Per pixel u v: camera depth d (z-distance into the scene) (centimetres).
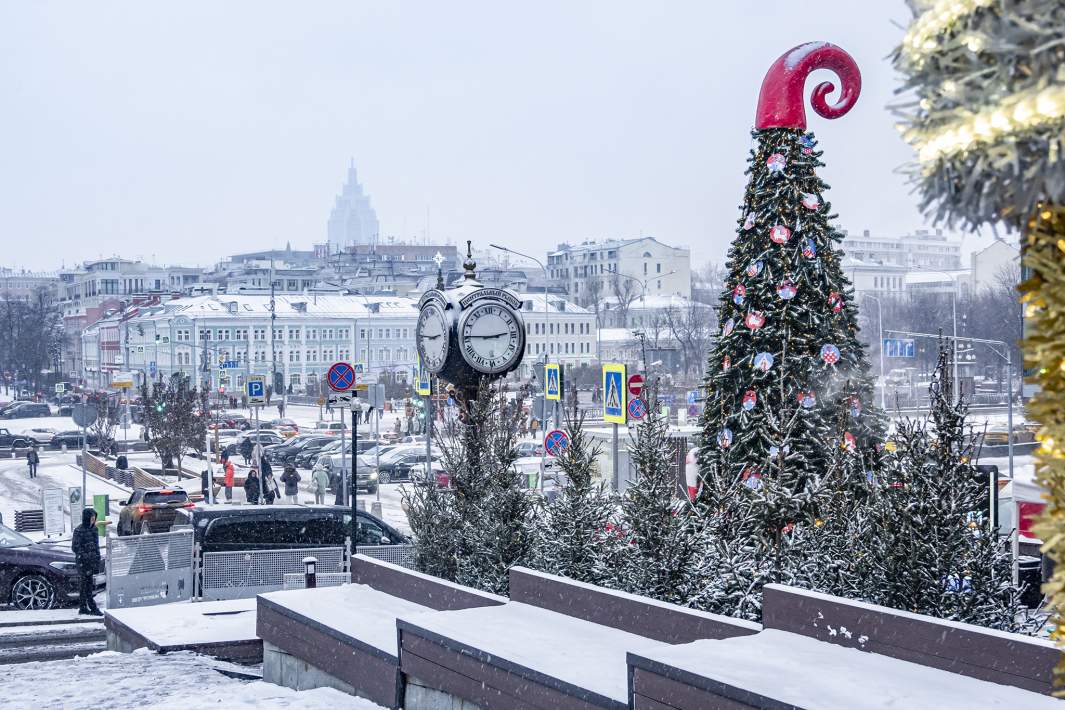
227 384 13125
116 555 1908
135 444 7306
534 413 5141
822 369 1303
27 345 15625
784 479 1243
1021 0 253
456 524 1559
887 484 1009
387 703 992
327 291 17575
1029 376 299
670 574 1151
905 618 789
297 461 5966
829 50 1315
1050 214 275
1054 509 290
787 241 1315
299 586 1973
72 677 1166
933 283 14712
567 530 1334
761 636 851
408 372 14262
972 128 255
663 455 1206
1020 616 1059
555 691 801
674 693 708
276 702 996
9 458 7100
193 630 1452
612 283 18862
